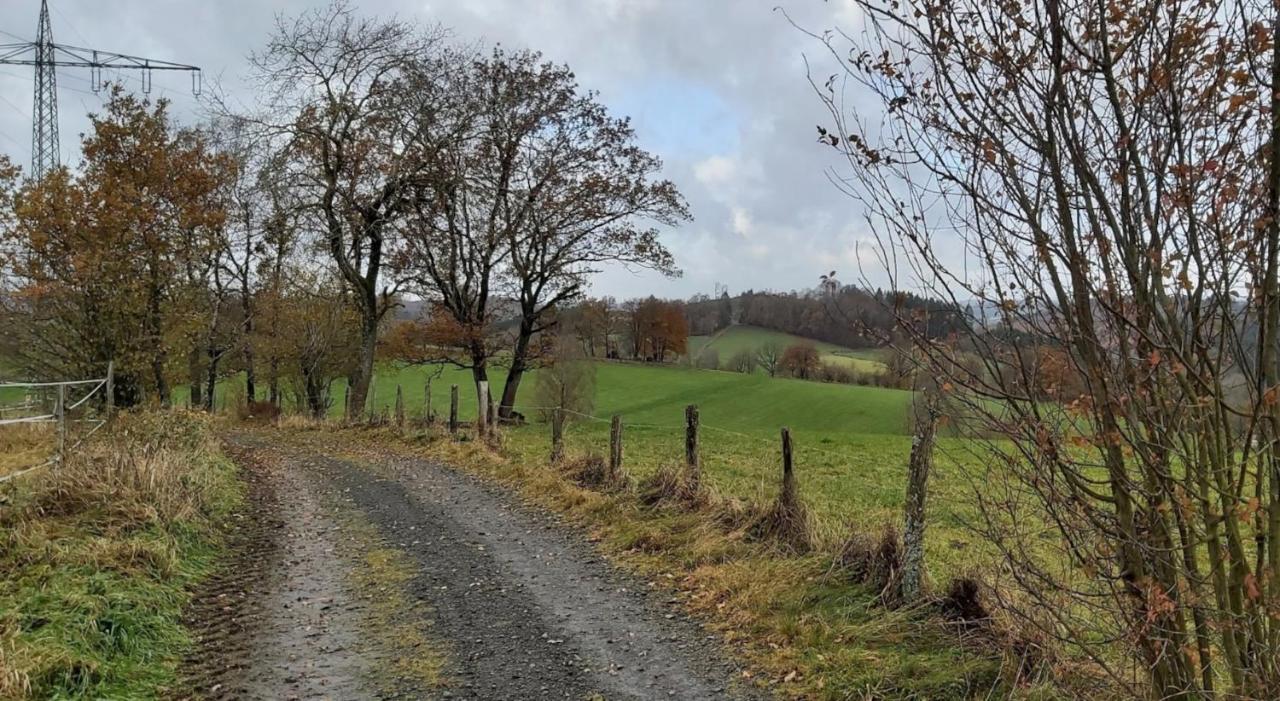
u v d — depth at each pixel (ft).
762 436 83.05
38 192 50.80
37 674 15.16
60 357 53.16
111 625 17.87
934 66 10.85
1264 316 9.70
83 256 49.70
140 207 52.90
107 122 53.67
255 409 102.78
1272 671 10.09
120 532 24.06
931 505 35.50
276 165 79.61
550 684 17.39
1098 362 10.43
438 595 23.31
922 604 19.54
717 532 27.17
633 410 151.53
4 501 24.57
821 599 21.17
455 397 60.54
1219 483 10.28
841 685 16.94
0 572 19.99
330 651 19.04
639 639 20.02
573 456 41.55
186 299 59.93
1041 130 10.53
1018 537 12.48
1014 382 10.84
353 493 39.11
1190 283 9.92
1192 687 10.94
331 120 82.28
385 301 102.22
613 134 94.32
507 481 41.22
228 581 23.94
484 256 98.94
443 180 88.79
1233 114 9.53
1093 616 12.84
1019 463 11.21
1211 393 9.70
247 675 17.53
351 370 105.81
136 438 35.37
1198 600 10.59
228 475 39.91
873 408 139.44
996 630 17.35
